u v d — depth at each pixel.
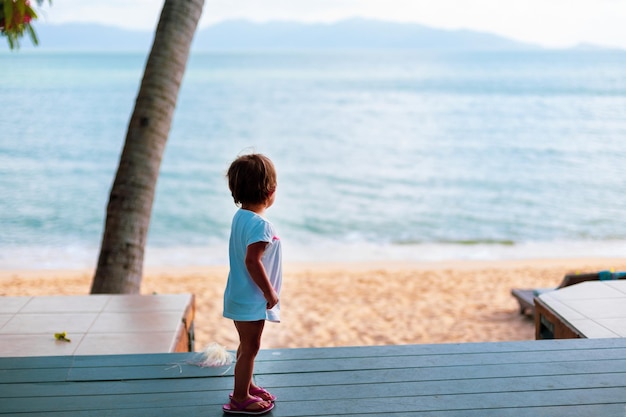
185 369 3.97
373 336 8.93
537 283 12.10
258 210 3.31
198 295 11.34
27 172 27.67
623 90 76.06
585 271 13.09
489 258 15.60
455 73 131.00
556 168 28.30
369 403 3.48
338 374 3.83
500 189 24.14
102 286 7.86
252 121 48.22
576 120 47.00
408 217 20.14
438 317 9.84
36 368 4.00
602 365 3.90
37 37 6.14
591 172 27.22
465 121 47.88
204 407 3.48
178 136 40.03
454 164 29.81
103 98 68.06
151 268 14.41
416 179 26.30
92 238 17.77
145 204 8.05
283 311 10.31
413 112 55.25
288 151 34.12
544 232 18.14
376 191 24.05
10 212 20.62
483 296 11.16
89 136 39.66
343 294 11.42
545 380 3.71
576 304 5.20
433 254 16.03
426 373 3.83
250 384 3.51
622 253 15.78
